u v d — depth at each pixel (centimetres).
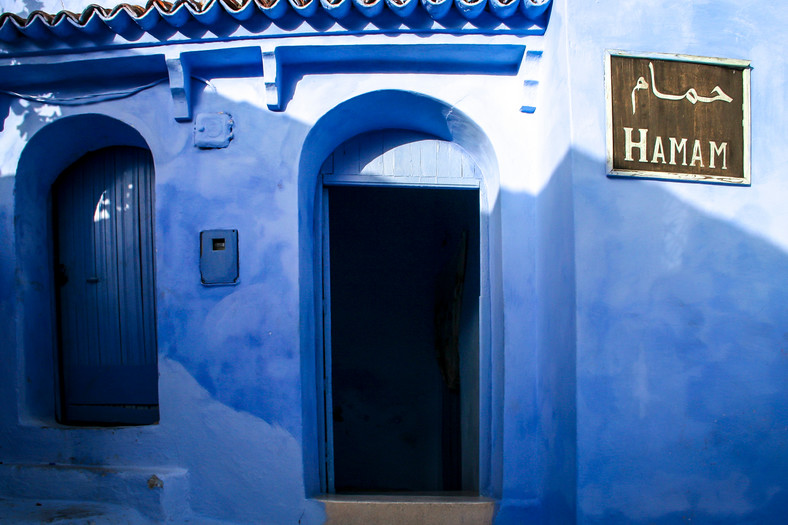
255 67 381
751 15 343
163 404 377
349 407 711
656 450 319
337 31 353
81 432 386
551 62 348
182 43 362
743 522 322
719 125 335
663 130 329
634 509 315
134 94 387
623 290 321
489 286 415
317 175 416
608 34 328
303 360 378
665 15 334
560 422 337
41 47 364
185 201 380
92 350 427
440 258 681
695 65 335
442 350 668
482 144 396
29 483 378
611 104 324
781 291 335
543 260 367
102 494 371
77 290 429
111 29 358
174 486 367
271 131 380
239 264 375
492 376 399
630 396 319
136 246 424
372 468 702
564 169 329
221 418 372
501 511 365
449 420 627
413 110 396
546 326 361
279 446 368
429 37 355
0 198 394
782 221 338
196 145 380
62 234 430
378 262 715
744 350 329
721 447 324
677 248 327
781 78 345
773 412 329
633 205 324
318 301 414
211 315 375
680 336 324
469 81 382
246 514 366
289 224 375
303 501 365
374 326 718
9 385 394
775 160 341
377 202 698
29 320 404
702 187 332
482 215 419
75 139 411
